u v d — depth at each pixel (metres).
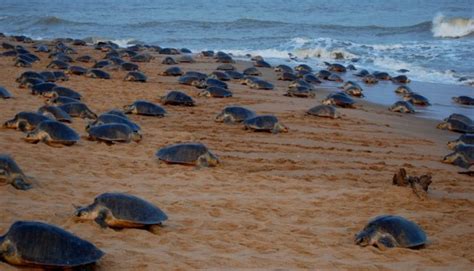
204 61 30.00
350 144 13.74
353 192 9.77
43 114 13.20
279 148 12.89
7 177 8.41
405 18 47.72
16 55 27.61
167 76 24.30
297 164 11.65
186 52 33.81
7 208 7.47
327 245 7.27
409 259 6.90
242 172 10.79
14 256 5.43
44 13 57.66
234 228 7.74
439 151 13.64
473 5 54.84
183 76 22.41
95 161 10.59
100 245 6.51
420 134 15.56
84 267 5.57
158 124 14.77
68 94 17.02
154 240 6.88
